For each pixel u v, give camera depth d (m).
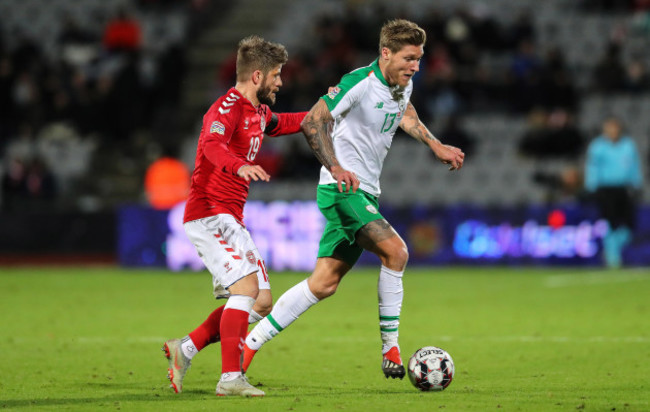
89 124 78.06
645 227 63.94
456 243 64.50
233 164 19.64
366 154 22.52
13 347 29.55
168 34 88.56
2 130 78.50
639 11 84.06
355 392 21.23
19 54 80.50
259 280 21.91
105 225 68.25
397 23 21.92
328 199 22.41
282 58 21.61
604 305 42.12
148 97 78.44
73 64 82.12
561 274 59.03
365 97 21.97
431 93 74.56
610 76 77.12
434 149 23.23
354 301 44.91
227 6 93.88
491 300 44.66
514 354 27.84
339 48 75.12
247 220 63.03
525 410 18.59
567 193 67.12
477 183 72.50
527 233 63.69
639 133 75.12
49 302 44.09
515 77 75.44
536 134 72.38
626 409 18.70
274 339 31.58
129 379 23.45
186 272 62.94
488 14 82.56
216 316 21.30
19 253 68.38
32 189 70.69
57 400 20.05
